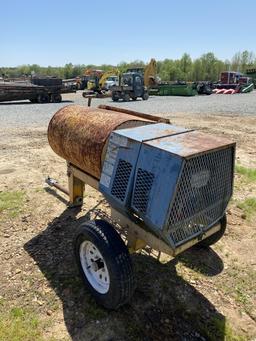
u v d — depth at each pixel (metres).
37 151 8.12
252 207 5.31
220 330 2.93
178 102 23.36
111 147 3.08
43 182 5.96
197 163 2.59
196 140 2.86
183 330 2.91
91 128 3.65
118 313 3.04
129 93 23.52
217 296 3.34
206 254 4.00
